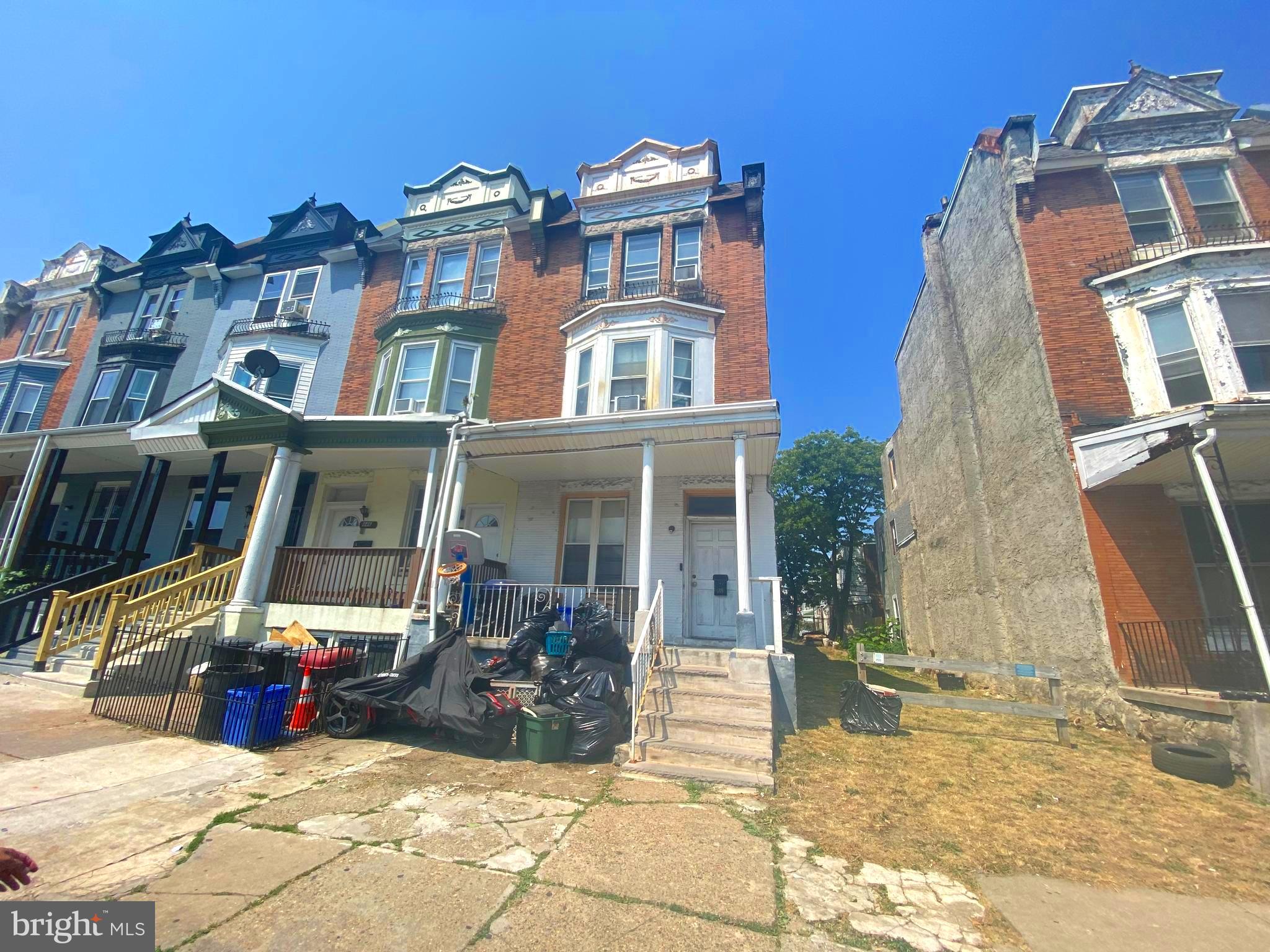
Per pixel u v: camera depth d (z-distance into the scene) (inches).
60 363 669.3
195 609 378.6
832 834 163.0
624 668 279.0
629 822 164.7
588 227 546.9
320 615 374.3
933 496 607.8
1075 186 420.2
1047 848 160.6
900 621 776.3
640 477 442.0
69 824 149.8
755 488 422.6
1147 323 368.5
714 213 518.9
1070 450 353.1
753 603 400.2
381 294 592.7
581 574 435.2
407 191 636.1
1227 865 153.3
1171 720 273.0
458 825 159.0
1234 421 265.0
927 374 621.3
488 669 292.7
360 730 251.1
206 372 611.2
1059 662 360.2
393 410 507.8
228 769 202.2
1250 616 246.2
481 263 578.9
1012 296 423.2
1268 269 350.3
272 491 406.9
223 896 117.6
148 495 554.9
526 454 391.2
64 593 358.6
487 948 103.3
